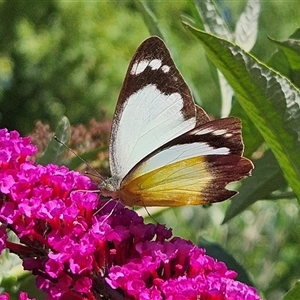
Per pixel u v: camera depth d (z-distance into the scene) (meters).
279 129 0.22
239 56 0.21
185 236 0.45
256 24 0.29
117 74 1.03
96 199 0.22
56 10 1.04
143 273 0.21
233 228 0.44
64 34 1.03
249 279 0.25
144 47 0.22
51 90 1.05
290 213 0.45
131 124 0.23
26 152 0.22
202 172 0.22
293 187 0.23
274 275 0.44
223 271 0.21
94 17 1.03
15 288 0.25
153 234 0.22
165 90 0.23
